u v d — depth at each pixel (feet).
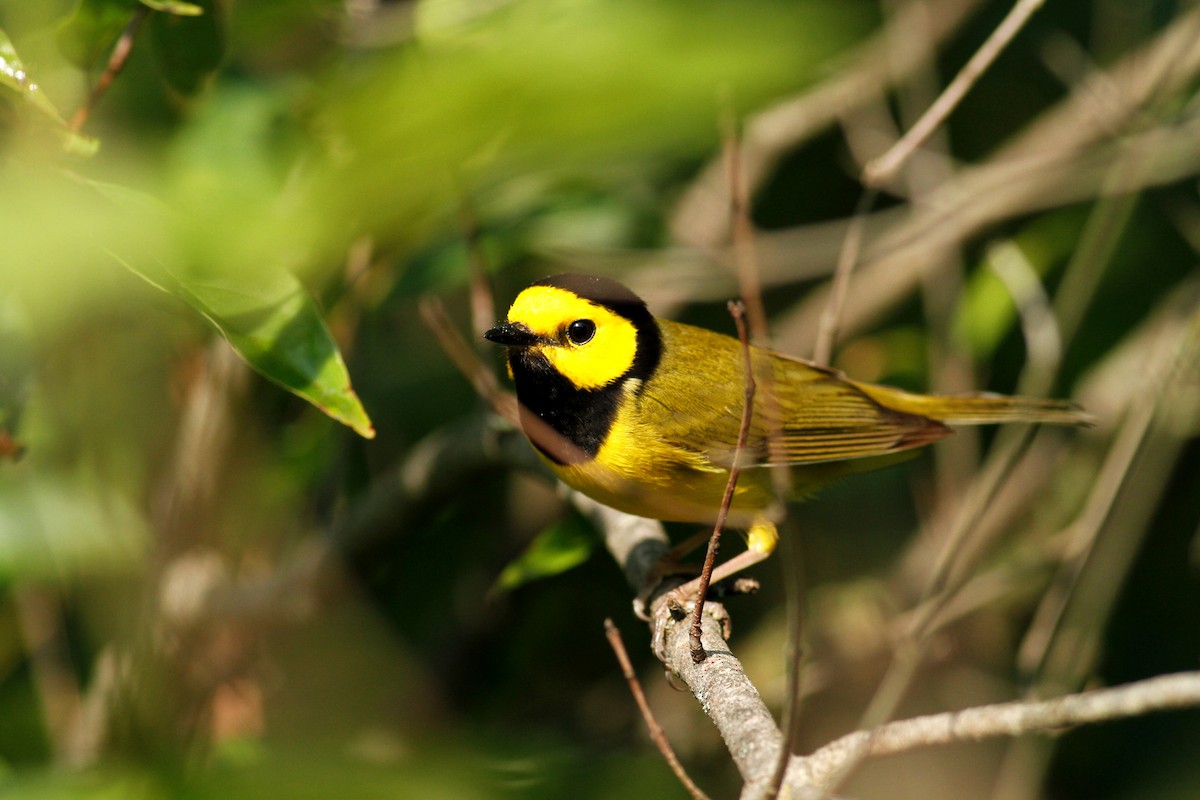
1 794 17.95
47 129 17.24
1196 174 39.45
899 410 32.76
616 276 40.63
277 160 24.66
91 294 17.92
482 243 33.65
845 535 44.14
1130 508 35.19
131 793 17.76
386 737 32.09
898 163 30.37
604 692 39.86
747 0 10.51
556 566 31.07
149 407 31.65
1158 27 42.86
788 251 42.09
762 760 17.39
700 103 9.79
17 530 30.12
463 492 34.12
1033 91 48.19
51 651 32.17
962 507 37.93
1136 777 37.65
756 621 42.68
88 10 20.99
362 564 34.06
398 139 10.80
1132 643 40.52
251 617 31.99
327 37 27.99
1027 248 42.11
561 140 10.27
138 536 31.53
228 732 32.94
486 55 10.27
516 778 26.45
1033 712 15.94
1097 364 43.01
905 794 38.63
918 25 42.45
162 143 26.96
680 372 29.53
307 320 18.26
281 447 33.99
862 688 39.68
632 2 10.98
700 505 29.40
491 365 36.63
